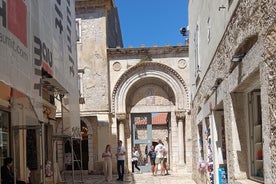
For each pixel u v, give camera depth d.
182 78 27.53
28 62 8.70
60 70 13.62
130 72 27.78
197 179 18.78
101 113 27.30
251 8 6.49
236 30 7.73
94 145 27.27
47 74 12.13
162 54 27.73
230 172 9.08
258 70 6.51
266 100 5.79
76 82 18.00
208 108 13.31
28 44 8.77
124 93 27.73
